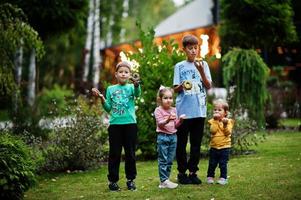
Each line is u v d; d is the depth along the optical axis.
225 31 14.80
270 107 13.35
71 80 22.17
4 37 9.11
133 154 5.95
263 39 14.66
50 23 13.95
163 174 5.91
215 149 6.01
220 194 5.37
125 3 30.48
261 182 5.85
